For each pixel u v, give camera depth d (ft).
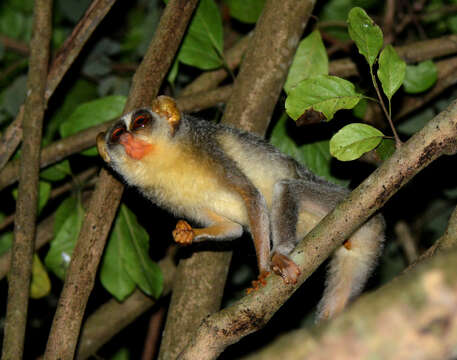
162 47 4.08
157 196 4.13
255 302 3.54
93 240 3.99
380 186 3.49
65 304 3.92
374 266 4.10
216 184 4.03
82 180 4.66
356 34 3.65
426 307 2.48
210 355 3.54
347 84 3.67
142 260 4.35
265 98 4.18
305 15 4.19
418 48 4.46
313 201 4.06
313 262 3.54
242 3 4.49
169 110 4.06
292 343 2.57
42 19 4.15
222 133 4.11
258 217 3.95
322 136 4.28
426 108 4.73
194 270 4.12
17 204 4.06
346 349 2.50
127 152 4.03
